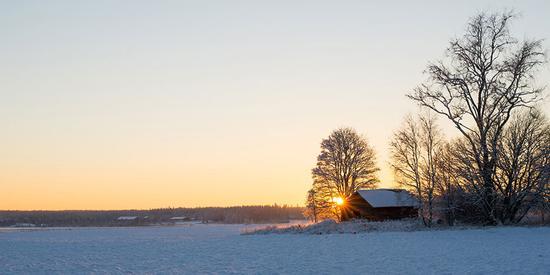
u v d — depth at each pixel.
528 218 67.94
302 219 195.12
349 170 85.50
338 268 35.75
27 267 40.19
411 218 77.19
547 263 33.94
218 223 183.75
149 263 41.31
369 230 67.88
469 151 62.28
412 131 66.88
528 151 60.94
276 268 36.62
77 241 71.31
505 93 59.59
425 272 32.62
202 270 36.56
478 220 64.94
